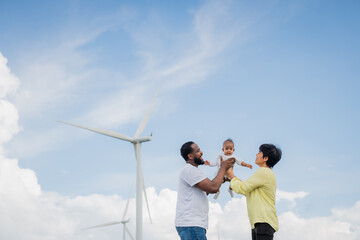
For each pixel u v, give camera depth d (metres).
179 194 7.60
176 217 7.46
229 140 9.59
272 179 7.68
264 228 7.34
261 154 8.10
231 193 8.92
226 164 7.80
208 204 7.62
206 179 7.41
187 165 7.65
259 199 7.60
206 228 7.38
